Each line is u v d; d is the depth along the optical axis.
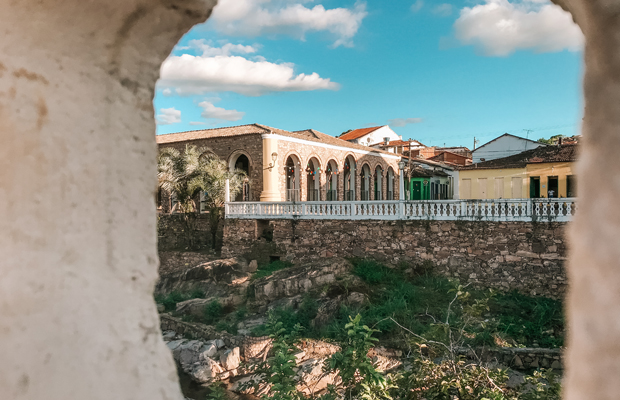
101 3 2.20
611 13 1.38
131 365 2.36
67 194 2.23
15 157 2.04
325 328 12.73
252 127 27.20
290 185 29.64
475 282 15.76
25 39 2.06
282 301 14.77
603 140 1.42
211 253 22.77
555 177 23.86
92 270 2.31
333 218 18.91
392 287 15.51
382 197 36.09
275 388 5.35
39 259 2.08
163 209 28.88
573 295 1.47
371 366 5.28
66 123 2.24
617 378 1.29
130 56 2.52
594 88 1.49
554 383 5.51
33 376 1.97
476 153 38.28
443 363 6.55
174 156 24.42
